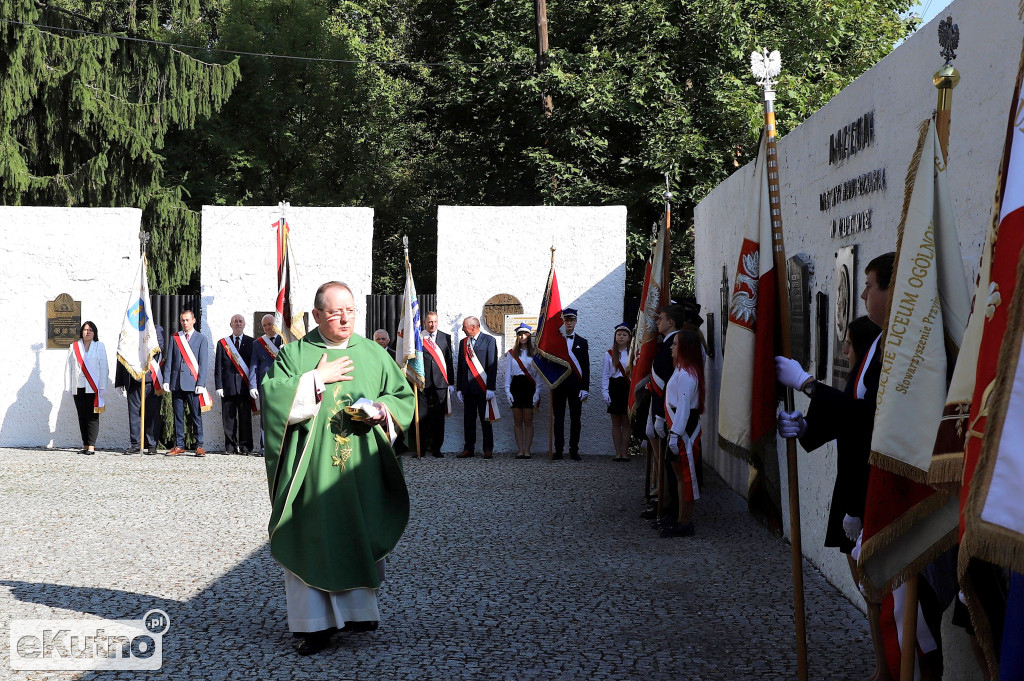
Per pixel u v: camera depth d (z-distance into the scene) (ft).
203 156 97.86
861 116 21.90
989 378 8.65
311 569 18.25
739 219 37.55
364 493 19.38
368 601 19.16
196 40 98.58
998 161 14.93
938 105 12.78
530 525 31.07
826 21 69.05
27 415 51.47
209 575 24.25
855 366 15.30
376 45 110.01
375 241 110.52
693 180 69.87
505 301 51.49
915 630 12.75
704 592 22.71
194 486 38.70
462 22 81.46
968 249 15.97
